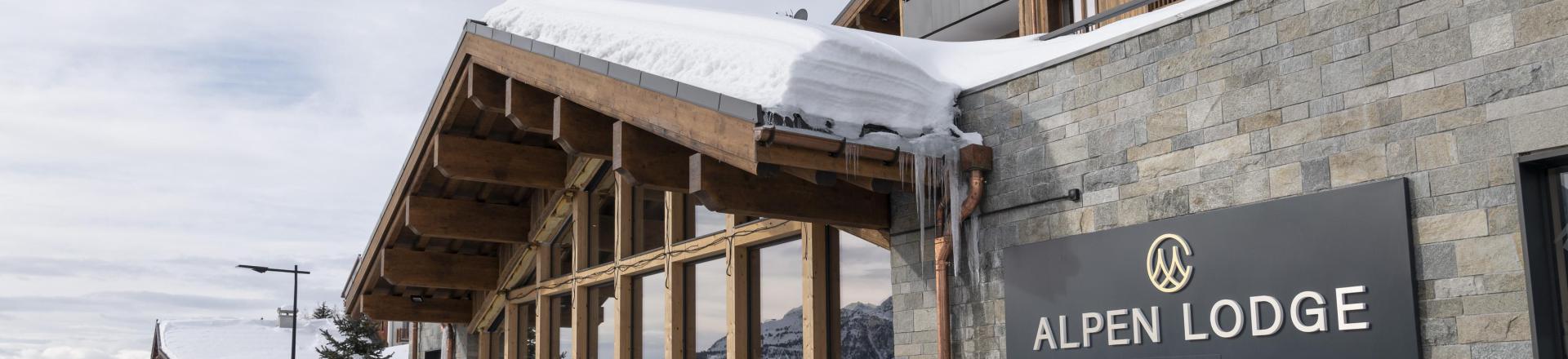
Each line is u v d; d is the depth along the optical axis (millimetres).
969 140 8234
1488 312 5719
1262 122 6777
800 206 8656
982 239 8312
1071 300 7637
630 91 8812
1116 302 7363
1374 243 6148
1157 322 7117
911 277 8836
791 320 11297
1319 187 6465
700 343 12648
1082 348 7527
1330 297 6305
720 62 8352
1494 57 5805
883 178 7832
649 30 9383
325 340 44562
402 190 15477
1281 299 6531
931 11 16531
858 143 7578
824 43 7840
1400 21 6219
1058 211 7820
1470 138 5867
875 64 8055
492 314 17562
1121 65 7574
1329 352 6285
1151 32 7434
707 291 12680
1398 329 5996
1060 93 7910
